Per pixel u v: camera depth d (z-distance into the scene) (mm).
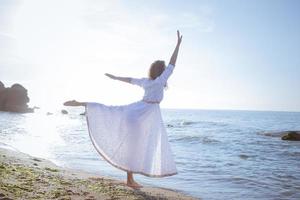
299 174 9641
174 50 5918
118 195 5570
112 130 5750
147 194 5914
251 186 7793
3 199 4727
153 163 5633
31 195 5105
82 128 31391
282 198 6723
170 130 34875
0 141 15664
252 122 66812
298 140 22781
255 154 15031
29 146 14531
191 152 15258
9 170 6926
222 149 16969
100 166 9664
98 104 5824
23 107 70875
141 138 5695
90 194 5488
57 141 17562
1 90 69875
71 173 7801
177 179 8367
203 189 7254
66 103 5730
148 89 5770
